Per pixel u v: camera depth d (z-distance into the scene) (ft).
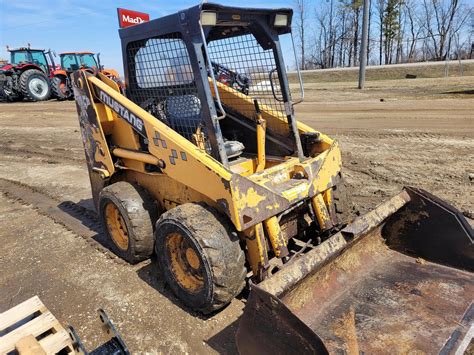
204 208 9.89
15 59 64.18
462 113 33.12
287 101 11.55
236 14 9.95
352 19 169.99
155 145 10.89
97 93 12.78
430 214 10.54
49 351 7.64
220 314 10.32
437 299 9.21
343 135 28.99
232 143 11.94
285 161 11.62
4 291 12.09
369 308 9.12
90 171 14.53
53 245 14.96
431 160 21.63
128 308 10.86
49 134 38.34
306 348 6.74
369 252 10.98
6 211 18.98
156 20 10.34
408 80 69.77
